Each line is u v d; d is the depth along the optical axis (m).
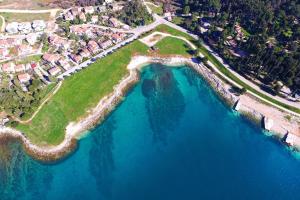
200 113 164.38
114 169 138.62
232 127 158.25
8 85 167.75
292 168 142.75
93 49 188.75
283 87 173.12
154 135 153.12
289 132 153.62
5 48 187.88
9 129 149.25
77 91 166.88
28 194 129.12
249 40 190.50
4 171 136.25
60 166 139.12
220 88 175.88
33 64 179.50
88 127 154.88
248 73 180.88
